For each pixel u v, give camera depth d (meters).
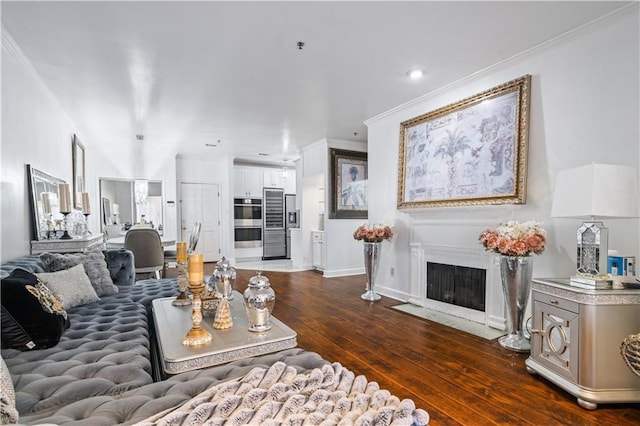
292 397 1.06
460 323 3.32
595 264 2.00
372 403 1.11
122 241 4.82
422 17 2.26
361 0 2.07
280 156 7.44
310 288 4.96
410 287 4.14
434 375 2.24
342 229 6.04
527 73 2.83
